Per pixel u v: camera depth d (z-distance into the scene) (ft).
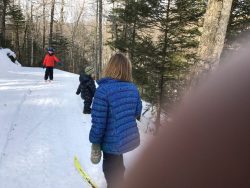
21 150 19.48
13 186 15.01
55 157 18.84
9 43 124.47
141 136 26.94
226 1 24.45
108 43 62.80
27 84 47.67
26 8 157.99
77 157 19.16
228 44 36.32
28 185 15.23
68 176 16.49
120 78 11.64
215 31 24.76
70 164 18.01
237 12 36.99
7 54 98.22
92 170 17.51
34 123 25.68
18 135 22.22
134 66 41.63
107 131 11.54
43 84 49.44
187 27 39.45
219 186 14.96
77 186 15.46
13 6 140.46
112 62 11.69
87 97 30.71
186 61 37.52
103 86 11.41
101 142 11.82
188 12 38.70
